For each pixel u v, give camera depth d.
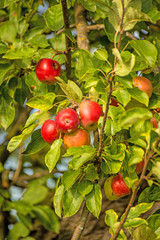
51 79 1.26
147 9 1.17
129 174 1.12
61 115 1.09
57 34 1.43
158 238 1.11
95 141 1.19
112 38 1.19
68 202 1.12
